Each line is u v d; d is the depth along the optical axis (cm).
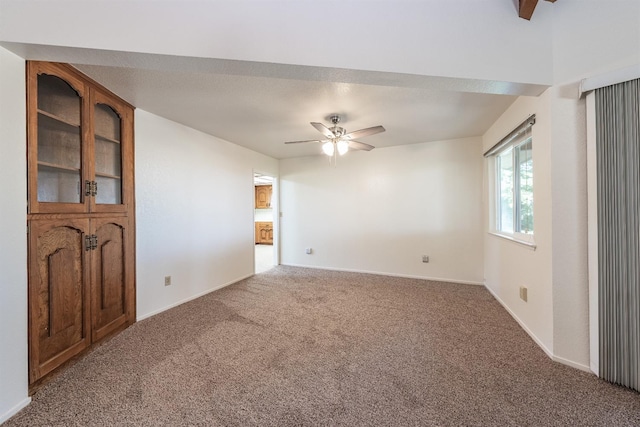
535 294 222
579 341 184
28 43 137
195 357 203
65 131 198
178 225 322
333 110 282
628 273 159
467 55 169
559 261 189
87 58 150
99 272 222
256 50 151
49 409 149
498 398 156
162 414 145
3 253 144
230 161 414
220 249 392
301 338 233
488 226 371
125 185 254
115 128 249
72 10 139
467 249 402
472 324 259
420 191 431
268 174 516
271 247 838
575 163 182
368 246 473
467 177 400
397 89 234
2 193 143
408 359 199
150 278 286
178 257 321
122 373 182
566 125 182
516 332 241
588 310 181
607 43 166
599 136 167
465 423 138
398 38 162
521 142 275
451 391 163
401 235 446
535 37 177
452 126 341
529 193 263
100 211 222
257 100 255
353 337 235
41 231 170
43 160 182
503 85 181
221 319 275
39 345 167
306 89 233
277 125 330
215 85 225
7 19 135
